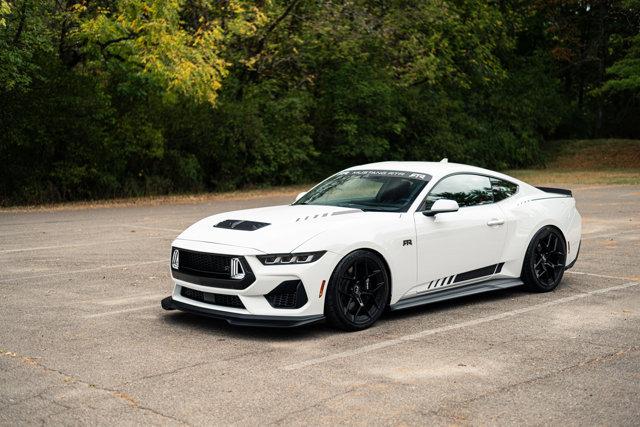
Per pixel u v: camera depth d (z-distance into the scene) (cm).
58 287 848
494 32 4072
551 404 464
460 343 611
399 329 658
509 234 789
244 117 2753
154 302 767
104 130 2302
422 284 711
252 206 1998
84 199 2292
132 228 1453
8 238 1291
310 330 654
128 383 503
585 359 564
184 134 2575
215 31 2223
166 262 1028
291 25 3041
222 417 440
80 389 490
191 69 2125
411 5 3419
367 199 735
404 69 3400
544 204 833
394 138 3634
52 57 2144
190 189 2606
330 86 3297
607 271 961
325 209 706
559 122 4594
